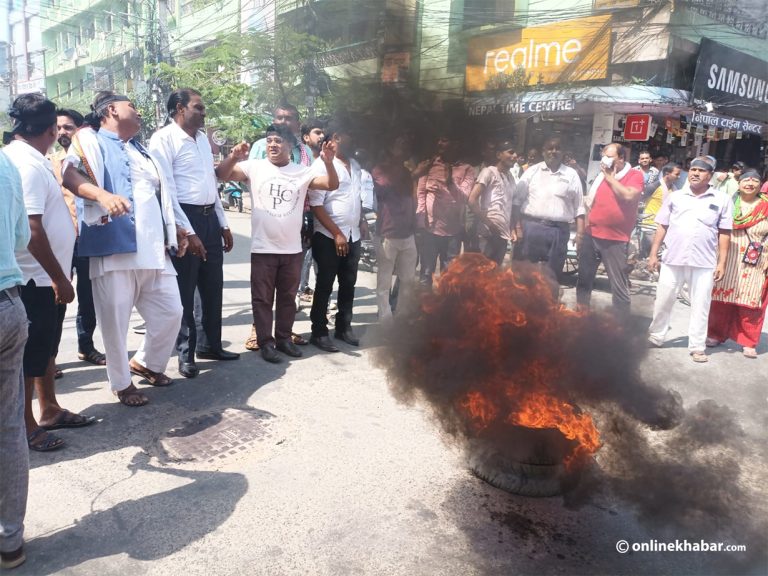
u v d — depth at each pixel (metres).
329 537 2.38
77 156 3.15
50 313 2.94
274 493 2.68
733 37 7.76
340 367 4.32
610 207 5.14
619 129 7.91
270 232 4.24
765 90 8.27
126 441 3.14
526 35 8.43
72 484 2.71
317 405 3.66
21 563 2.17
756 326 5.04
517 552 2.34
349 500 2.65
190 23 19.12
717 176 8.66
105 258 3.28
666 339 5.53
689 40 7.66
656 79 7.75
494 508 2.62
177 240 3.71
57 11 30.31
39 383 3.17
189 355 4.02
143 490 2.68
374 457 3.04
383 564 2.24
